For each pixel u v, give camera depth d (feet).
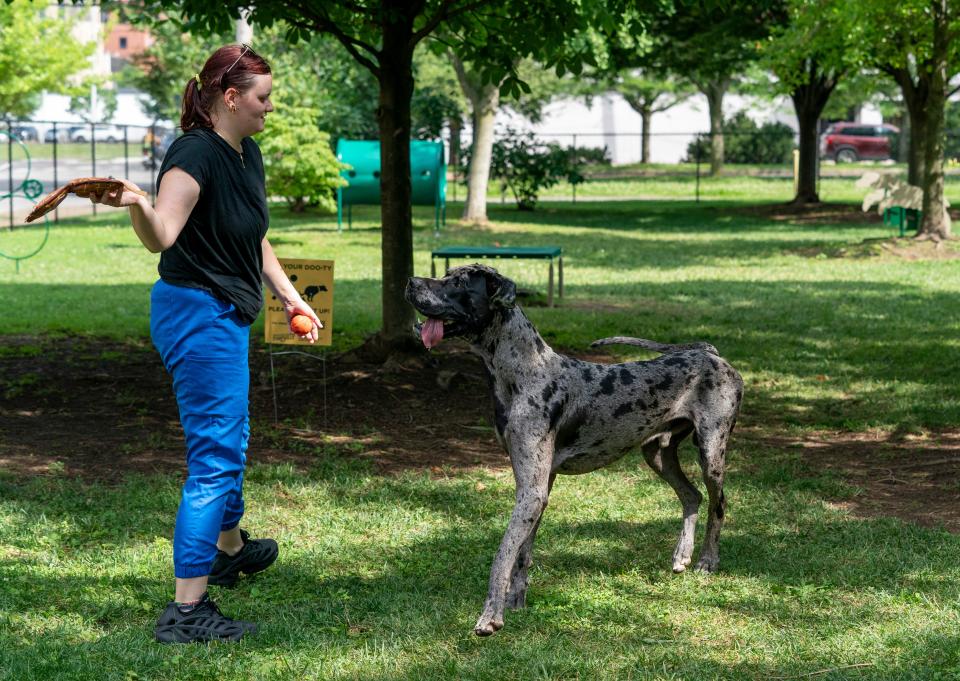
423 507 20.94
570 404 15.66
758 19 93.40
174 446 25.43
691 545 17.66
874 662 13.84
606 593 16.39
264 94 14.48
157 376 33.63
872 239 73.26
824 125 209.05
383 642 14.35
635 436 16.38
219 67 14.21
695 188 145.18
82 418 28.02
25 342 39.34
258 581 16.81
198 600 14.58
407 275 35.17
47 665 13.29
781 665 13.79
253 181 14.69
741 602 16.16
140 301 49.83
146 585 16.40
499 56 34.47
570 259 68.03
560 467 16.10
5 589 16.05
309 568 17.40
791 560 18.04
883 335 41.06
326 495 21.58
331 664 13.66
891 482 23.25
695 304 49.80
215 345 14.25
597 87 172.96
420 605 15.78
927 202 73.10
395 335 35.01
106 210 108.06
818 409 30.04
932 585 16.72
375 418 28.84
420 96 116.98
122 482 22.30
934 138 72.33
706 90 166.09
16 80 113.60
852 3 65.72
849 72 87.92
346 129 108.58
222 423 14.48
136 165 162.91
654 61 108.17
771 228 91.20
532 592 16.46
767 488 22.52
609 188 147.54
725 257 69.62
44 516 19.51
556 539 19.07
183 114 14.52
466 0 34.65
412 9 33.35
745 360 36.60
